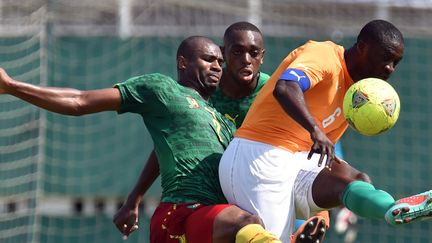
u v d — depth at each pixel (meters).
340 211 48.06
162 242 25.36
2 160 49.75
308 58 23.75
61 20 53.78
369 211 22.59
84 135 50.62
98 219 49.59
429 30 51.47
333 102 24.31
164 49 51.97
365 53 23.92
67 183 49.97
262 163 24.39
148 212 49.41
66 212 50.28
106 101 25.09
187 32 53.12
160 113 25.73
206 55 27.08
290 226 24.66
